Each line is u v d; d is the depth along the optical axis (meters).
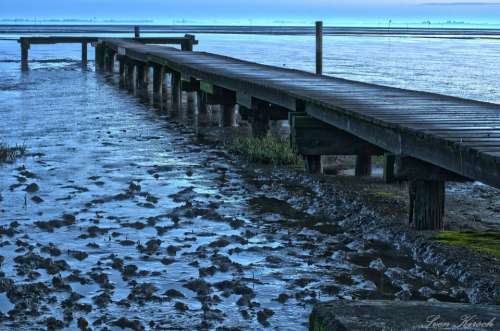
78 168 14.62
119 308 7.05
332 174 14.17
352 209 11.13
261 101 17.12
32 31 150.38
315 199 11.96
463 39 110.81
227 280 7.89
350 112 11.22
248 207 11.58
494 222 10.34
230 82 18.62
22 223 10.38
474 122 9.73
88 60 54.41
